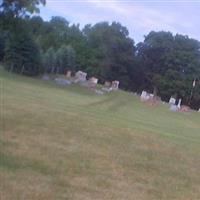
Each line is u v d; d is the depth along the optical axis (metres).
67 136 19.17
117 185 12.56
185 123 58.00
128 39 156.25
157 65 154.38
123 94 104.81
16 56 95.62
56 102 40.53
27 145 15.72
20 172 11.84
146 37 158.75
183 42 152.62
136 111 60.53
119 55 152.25
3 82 58.34
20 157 13.48
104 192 11.54
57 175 12.28
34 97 40.88
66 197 10.43
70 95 64.50
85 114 31.12
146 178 14.19
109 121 29.11
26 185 10.75
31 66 96.38
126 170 14.77
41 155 14.44
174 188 13.52
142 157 17.70
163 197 12.21
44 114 24.70
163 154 19.53
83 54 142.38
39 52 98.94
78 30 156.12
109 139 20.41
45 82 87.88
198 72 149.00
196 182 15.05
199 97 147.25
